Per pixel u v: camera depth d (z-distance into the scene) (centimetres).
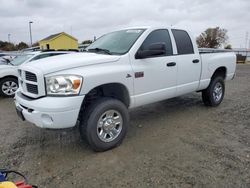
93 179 324
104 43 489
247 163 356
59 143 434
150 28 471
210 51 637
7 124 541
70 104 348
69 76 352
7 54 1630
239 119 550
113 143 403
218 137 450
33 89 375
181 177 323
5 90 827
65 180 323
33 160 376
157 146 415
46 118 352
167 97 502
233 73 682
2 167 355
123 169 345
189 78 539
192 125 514
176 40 514
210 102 630
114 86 418
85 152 397
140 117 570
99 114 379
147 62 446
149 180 318
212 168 343
